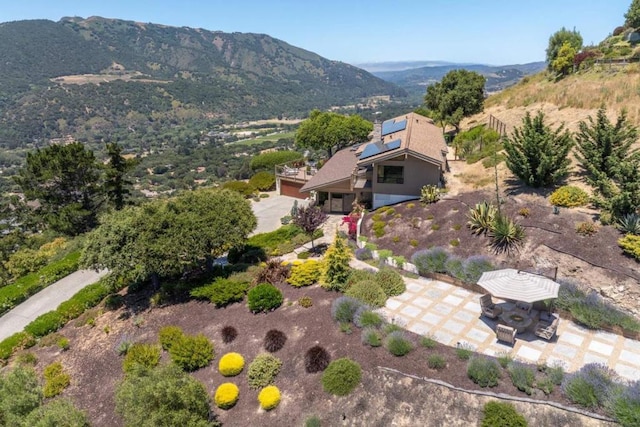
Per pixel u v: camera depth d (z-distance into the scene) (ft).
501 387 42.11
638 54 133.39
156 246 64.59
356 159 116.88
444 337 51.75
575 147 84.43
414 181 93.40
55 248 112.78
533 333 51.44
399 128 114.73
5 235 131.54
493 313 54.24
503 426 38.45
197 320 62.28
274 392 47.83
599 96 106.73
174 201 73.41
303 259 80.23
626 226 59.36
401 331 51.49
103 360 58.59
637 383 39.37
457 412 41.32
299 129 159.02
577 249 60.34
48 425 42.80
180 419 41.65
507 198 77.71
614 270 55.36
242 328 58.59
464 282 64.28
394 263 72.69
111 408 51.70
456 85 158.20
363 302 58.80
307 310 59.52
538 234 65.77
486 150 110.01
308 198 128.47
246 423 46.52
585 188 72.08
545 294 46.50
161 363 55.77
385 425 42.75
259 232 103.09
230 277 70.54
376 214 91.50
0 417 47.37
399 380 45.39
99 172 135.13
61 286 87.92
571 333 51.01
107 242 66.13
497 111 149.69
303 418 45.24
